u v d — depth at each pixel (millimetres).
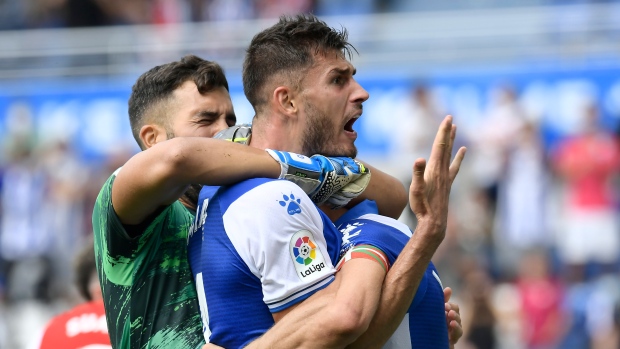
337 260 9430
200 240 9672
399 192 10953
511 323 30156
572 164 31891
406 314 9680
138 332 9773
